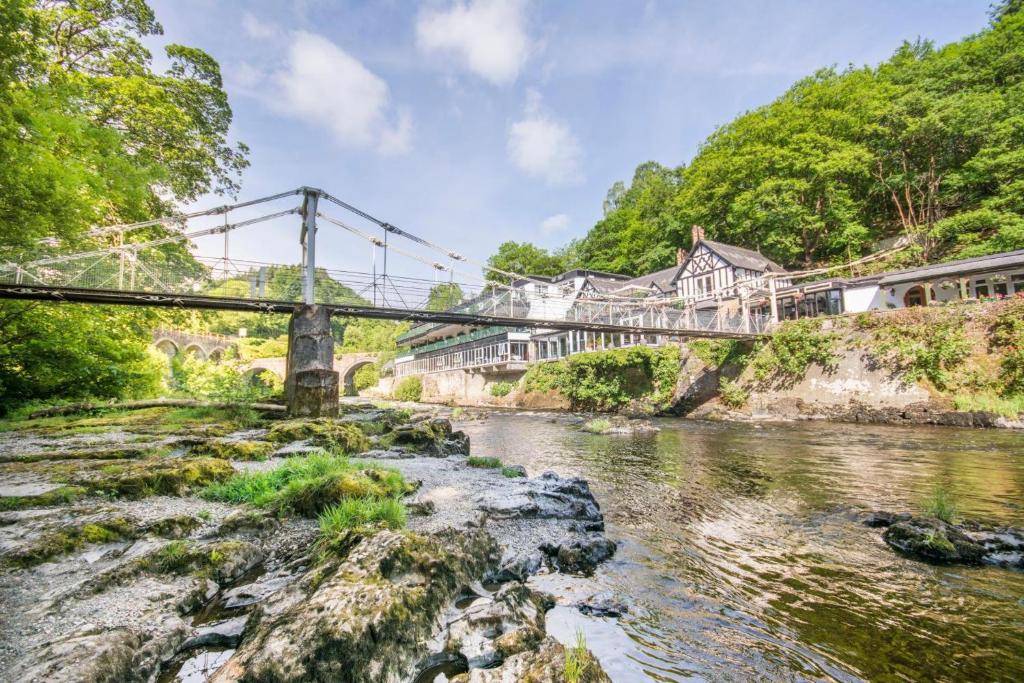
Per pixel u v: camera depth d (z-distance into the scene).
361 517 5.48
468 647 3.68
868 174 37.47
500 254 67.56
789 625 4.47
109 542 5.00
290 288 19.42
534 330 45.56
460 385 52.25
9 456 8.70
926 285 28.30
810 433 18.80
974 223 30.42
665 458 14.02
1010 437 15.45
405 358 67.81
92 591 3.97
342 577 3.80
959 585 5.25
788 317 34.44
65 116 12.44
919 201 37.25
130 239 19.62
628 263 58.53
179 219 18.09
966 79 36.53
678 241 52.81
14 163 10.65
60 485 6.81
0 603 3.67
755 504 8.69
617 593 5.10
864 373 23.48
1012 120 30.52
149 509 6.09
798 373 25.75
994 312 20.34
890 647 4.09
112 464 8.26
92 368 18.52
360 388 79.75
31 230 12.23
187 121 20.14
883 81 44.78
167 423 14.00
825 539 6.77
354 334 94.19
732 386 28.11
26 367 17.03
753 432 19.83
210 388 24.17
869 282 29.42
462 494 8.02
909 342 22.28
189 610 4.05
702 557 6.16
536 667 3.33
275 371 55.31
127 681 2.99
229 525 5.57
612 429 21.89
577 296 42.44
